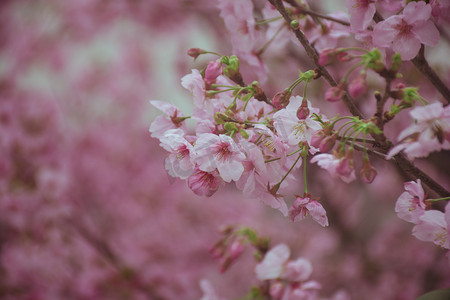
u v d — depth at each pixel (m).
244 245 0.83
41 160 1.66
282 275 0.80
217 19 1.77
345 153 0.65
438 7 0.66
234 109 0.68
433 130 0.62
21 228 1.58
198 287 1.82
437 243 0.67
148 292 1.62
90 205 2.06
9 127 1.67
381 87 0.94
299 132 0.66
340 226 1.93
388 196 2.00
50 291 1.59
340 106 1.36
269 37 0.76
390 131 1.13
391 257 1.83
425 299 0.73
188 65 2.09
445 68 0.93
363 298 1.73
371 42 0.69
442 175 1.31
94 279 1.62
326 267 1.88
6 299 1.56
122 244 1.94
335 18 0.74
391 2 0.69
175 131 0.67
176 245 2.00
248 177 0.66
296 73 1.42
